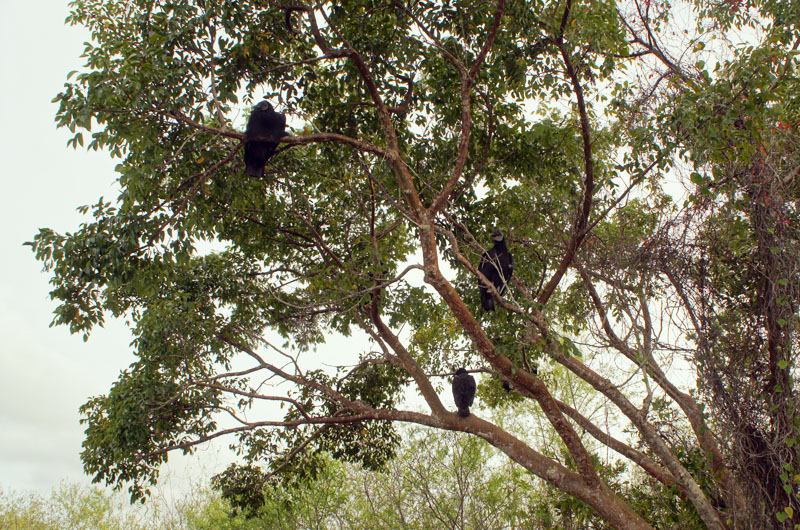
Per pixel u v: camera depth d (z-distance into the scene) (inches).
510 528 489.1
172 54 311.4
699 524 345.1
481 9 342.3
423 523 505.0
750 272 285.3
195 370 419.2
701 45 303.7
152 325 404.2
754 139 268.4
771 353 271.0
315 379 476.1
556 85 350.9
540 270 402.6
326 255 433.4
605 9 323.3
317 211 450.0
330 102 385.1
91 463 397.1
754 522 270.4
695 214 292.4
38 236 297.1
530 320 300.4
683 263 291.7
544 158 386.0
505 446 359.9
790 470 257.4
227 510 632.4
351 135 384.8
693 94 275.1
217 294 446.0
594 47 313.0
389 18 361.1
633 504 390.9
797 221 268.4
